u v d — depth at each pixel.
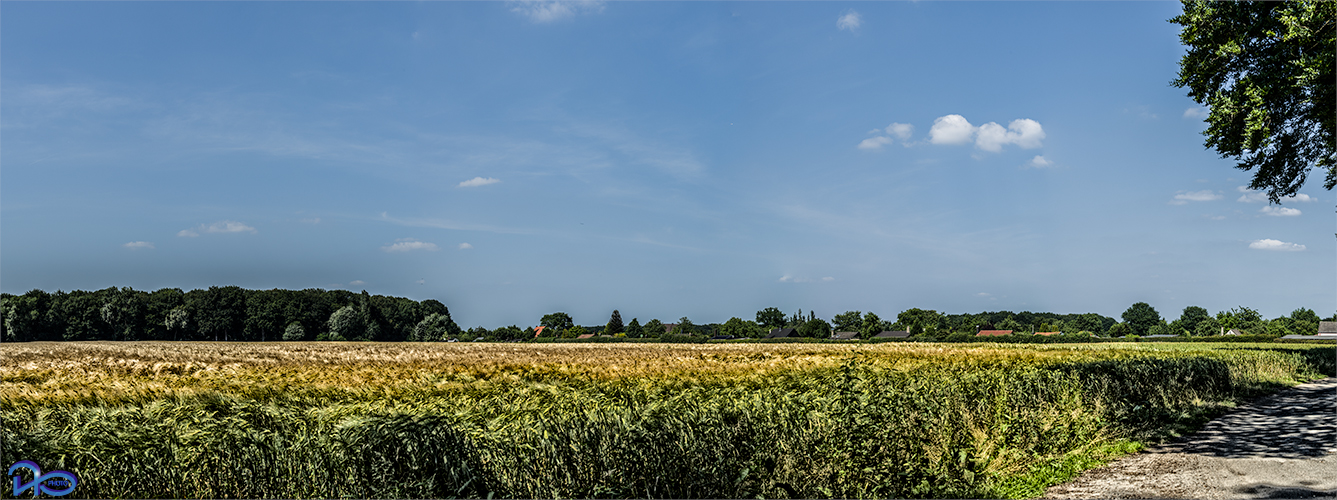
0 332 117.06
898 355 40.91
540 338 132.12
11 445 6.57
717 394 9.17
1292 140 23.81
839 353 52.25
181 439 6.88
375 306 148.38
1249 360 26.23
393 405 9.62
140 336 130.12
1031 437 10.81
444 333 148.00
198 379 21.48
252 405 8.09
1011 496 8.53
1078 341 91.94
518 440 7.29
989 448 9.96
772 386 10.05
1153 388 16.67
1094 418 12.55
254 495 6.74
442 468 6.65
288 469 6.77
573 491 7.32
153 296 135.75
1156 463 10.20
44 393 14.03
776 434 8.16
